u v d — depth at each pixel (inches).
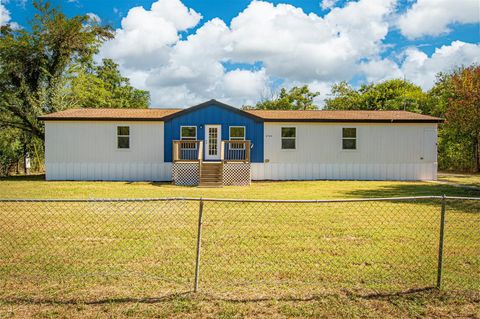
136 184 702.5
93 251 231.9
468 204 437.1
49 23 1048.2
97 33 1153.4
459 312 149.8
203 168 710.5
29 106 1025.5
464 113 935.7
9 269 195.6
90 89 1201.4
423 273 194.2
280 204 434.3
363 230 295.7
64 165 782.5
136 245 246.7
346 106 1823.3
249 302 156.3
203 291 167.5
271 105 1841.8
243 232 287.0
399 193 555.8
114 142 784.3
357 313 147.5
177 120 789.2
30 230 289.7
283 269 199.6
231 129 795.4
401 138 805.9
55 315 143.1
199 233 169.8
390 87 1744.6
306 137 804.6
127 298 158.6
